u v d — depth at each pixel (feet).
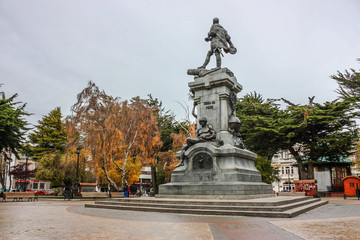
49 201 87.56
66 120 96.37
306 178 122.42
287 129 117.29
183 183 57.62
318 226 29.45
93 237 23.22
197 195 53.52
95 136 93.81
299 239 22.63
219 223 31.40
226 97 62.85
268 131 116.16
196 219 35.04
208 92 64.39
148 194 139.13
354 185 116.16
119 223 31.55
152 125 114.62
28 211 46.83
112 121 97.91
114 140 96.58
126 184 128.26
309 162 122.52
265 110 126.52
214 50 67.26
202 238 23.11
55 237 23.12
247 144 128.77
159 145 120.37
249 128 124.47
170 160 136.77
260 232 25.85
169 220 34.06
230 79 63.16
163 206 45.83
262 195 57.11
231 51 68.08
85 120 95.04
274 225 30.07
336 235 24.32
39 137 174.81
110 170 120.26
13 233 25.00
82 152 110.93
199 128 63.05
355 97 110.11
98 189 166.50
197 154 58.54
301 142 122.52
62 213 43.09
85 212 44.39
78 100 96.58
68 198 99.96
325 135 117.91
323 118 111.55
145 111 111.55
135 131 108.58
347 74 116.98
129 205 50.14
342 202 79.61
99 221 33.30
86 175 133.28
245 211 39.06
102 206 52.03
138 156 120.88
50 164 127.24
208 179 55.88
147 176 213.66
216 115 62.39
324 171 141.59
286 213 37.01
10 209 51.42
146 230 26.78
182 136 133.69
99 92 98.94
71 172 119.65
